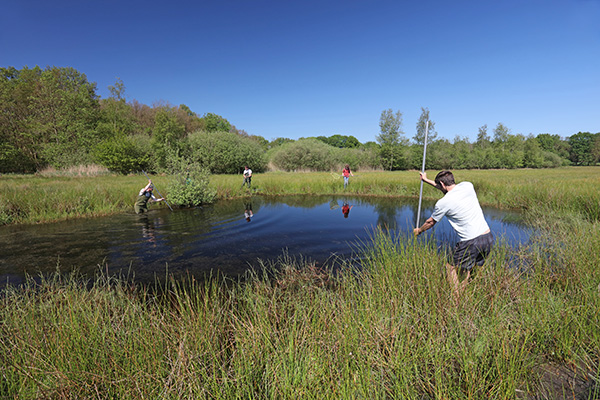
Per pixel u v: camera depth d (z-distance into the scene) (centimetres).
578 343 244
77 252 577
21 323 273
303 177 2311
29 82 3888
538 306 285
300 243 638
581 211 829
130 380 201
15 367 209
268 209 1084
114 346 231
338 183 1683
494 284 338
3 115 3047
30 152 3181
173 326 273
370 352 233
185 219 898
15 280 440
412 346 238
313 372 206
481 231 341
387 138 4369
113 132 3619
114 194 1145
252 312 309
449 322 262
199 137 3234
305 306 308
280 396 195
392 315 277
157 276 459
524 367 217
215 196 1362
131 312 292
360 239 665
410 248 423
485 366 218
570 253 400
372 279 380
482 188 1391
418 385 212
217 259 539
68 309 292
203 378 209
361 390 194
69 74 4225
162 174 2617
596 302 273
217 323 279
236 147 3312
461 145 6138
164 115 3048
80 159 2844
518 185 1337
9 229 764
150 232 736
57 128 3291
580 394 203
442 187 391
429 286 321
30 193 1031
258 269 488
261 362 223
